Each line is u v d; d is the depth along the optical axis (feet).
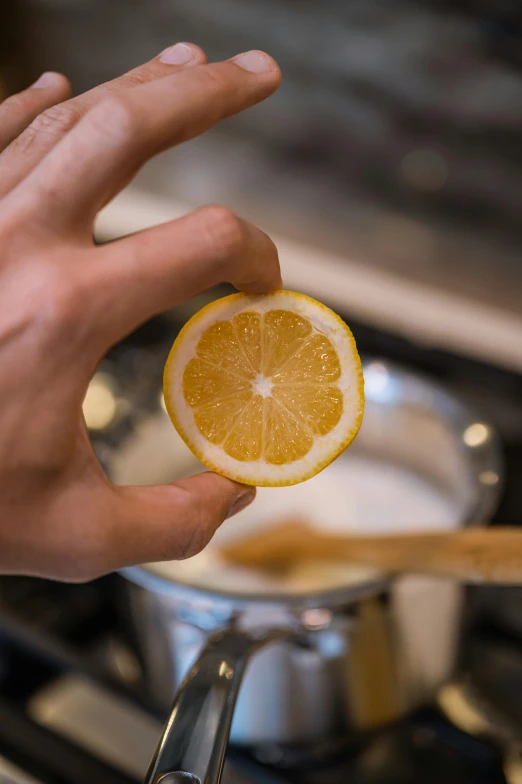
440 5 2.38
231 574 1.71
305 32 2.65
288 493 1.97
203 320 1.06
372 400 1.84
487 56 2.36
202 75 0.90
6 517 0.90
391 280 2.37
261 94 0.93
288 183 2.79
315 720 1.48
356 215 2.64
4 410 0.87
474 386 2.07
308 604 1.34
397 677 1.48
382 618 1.41
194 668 1.14
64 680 1.77
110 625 1.78
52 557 0.93
